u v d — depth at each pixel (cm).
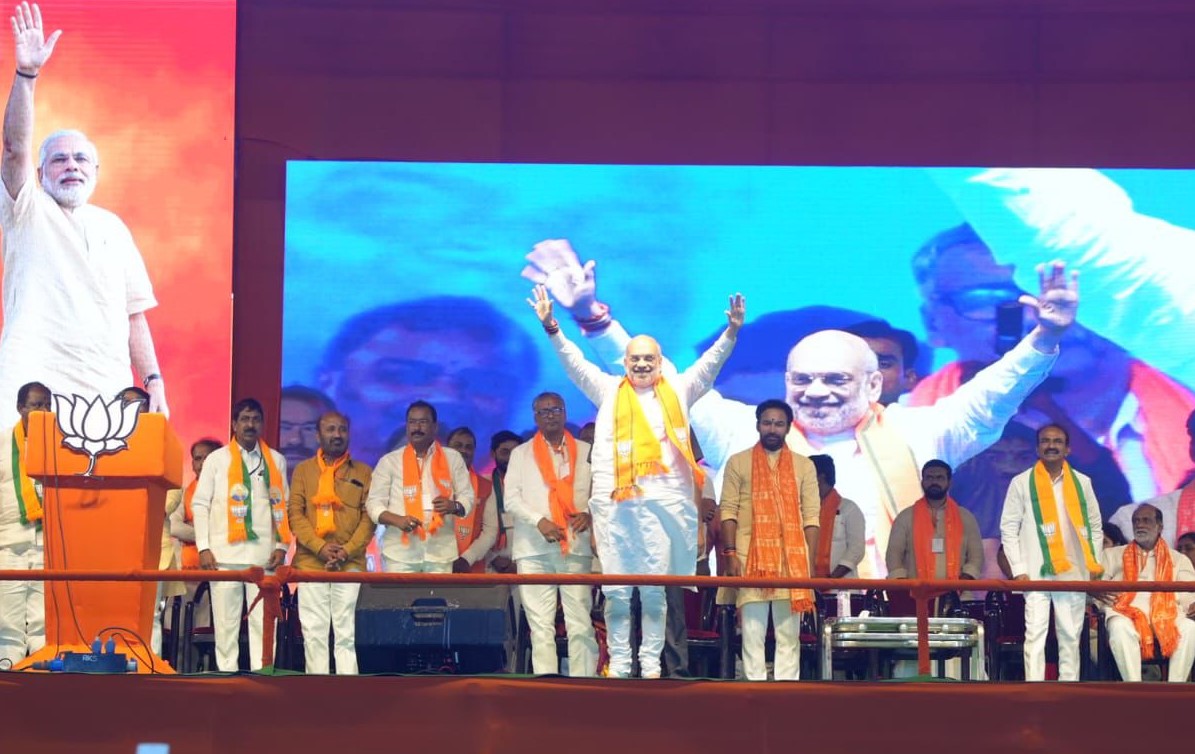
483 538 970
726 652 892
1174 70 1205
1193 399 1180
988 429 1180
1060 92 1205
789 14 1209
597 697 766
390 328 1186
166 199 1176
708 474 1177
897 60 1208
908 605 970
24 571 761
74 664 782
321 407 1177
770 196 1198
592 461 877
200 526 930
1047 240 1195
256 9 1205
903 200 1198
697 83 1206
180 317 1169
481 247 1195
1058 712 763
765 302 1189
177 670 956
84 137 1177
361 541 938
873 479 1177
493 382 1185
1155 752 761
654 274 1192
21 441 920
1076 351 1186
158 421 804
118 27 1184
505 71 1206
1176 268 1191
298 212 1193
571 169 1202
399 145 1200
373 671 835
